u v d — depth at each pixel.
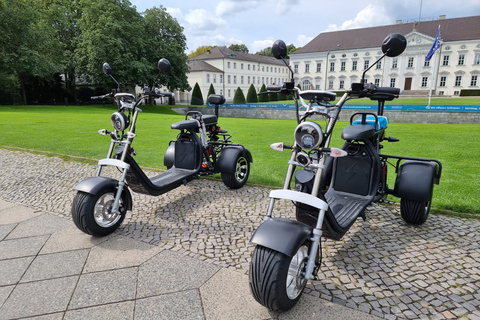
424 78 48.03
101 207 3.04
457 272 2.46
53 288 2.27
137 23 28.27
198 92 41.78
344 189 3.22
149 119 17.09
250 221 3.45
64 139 8.86
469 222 3.38
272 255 1.85
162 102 45.19
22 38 24.73
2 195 4.37
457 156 6.64
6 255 2.74
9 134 9.66
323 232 2.37
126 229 3.25
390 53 2.22
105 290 2.24
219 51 60.31
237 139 9.59
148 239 3.02
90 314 2.01
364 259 2.67
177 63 32.03
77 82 34.88
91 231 2.91
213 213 3.68
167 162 4.73
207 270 2.49
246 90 64.56
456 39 45.09
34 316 1.99
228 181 4.45
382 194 3.32
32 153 7.01
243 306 2.07
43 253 2.76
